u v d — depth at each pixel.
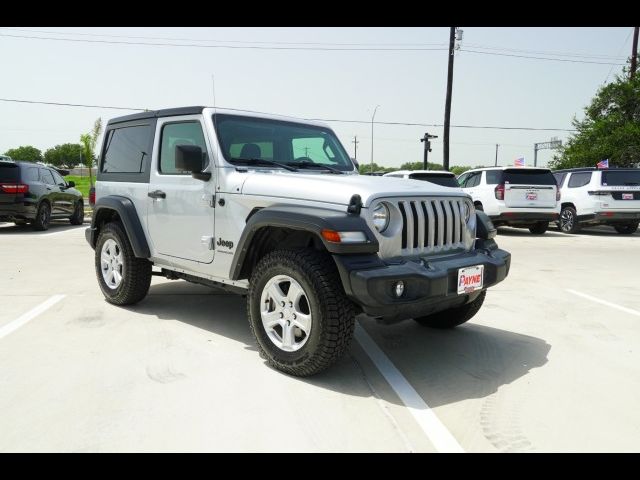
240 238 3.80
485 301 6.09
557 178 15.09
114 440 2.72
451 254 3.91
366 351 4.23
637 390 3.51
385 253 3.49
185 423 2.91
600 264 8.91
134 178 5.03
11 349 4.07
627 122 21.06
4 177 12.07
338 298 3.33
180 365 3.78
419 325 5.00
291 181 3.75
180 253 4.57
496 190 13.15
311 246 3.74
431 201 3.81
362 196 3.40
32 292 6.07
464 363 3.98
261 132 4.55
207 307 5.44
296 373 3.57
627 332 4.85
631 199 13.41
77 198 15.14
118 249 5.36
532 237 13.48
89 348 4.12
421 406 3.21
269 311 3.74
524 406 3.24
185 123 4.54
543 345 4.45
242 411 3.07
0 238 11.52
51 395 3.24
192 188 4.38
